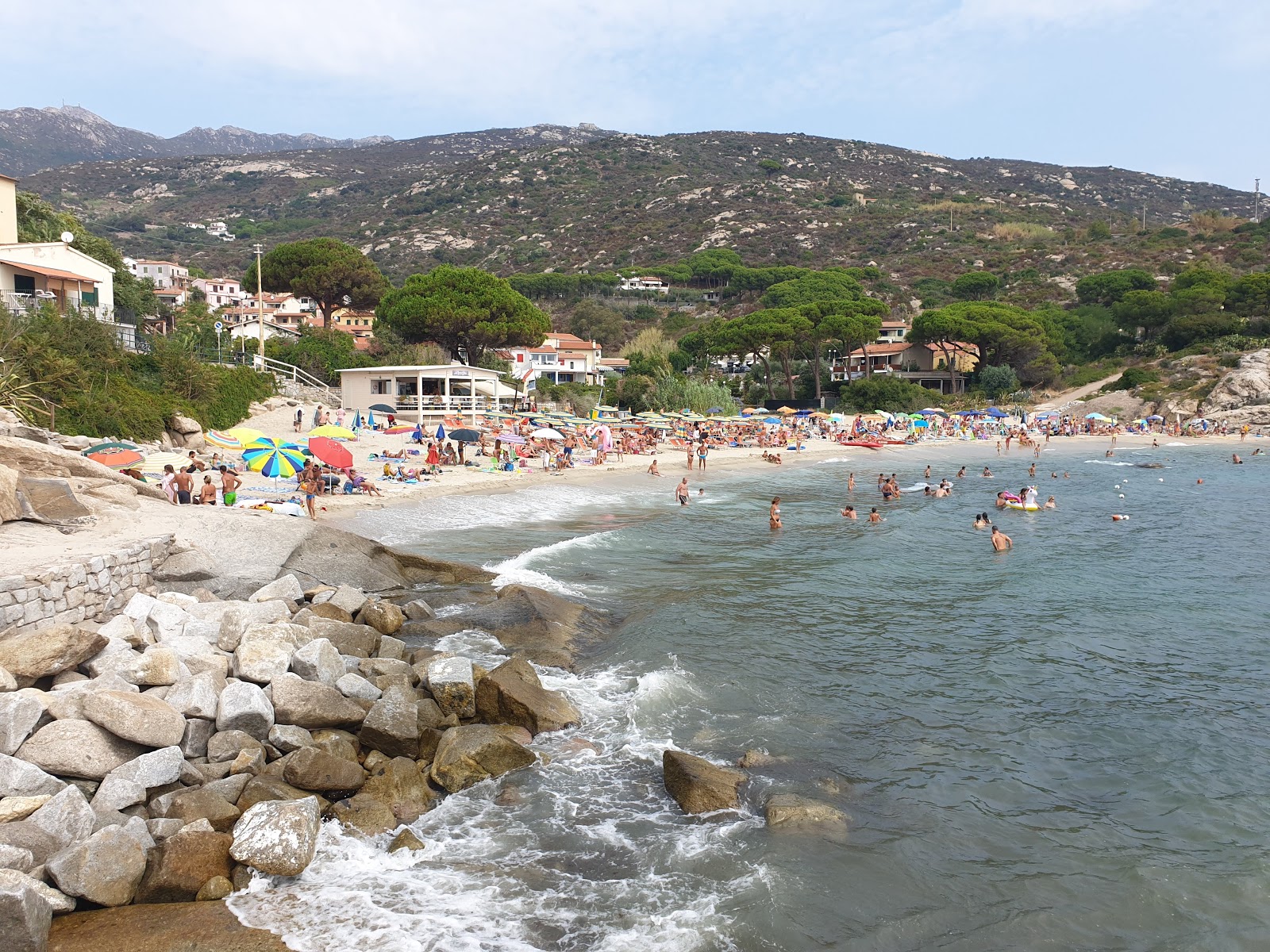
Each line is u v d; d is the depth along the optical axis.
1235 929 8.20
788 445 65.69
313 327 74.56
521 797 10.37
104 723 9.29
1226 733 12.88
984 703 13.91
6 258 39.84
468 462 41.81
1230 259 128.62
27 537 14.40
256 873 8.34
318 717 11.03
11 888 6.96
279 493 28.36
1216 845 9.73
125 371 36.69
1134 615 19.33
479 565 21.59
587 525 29.23
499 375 76.50
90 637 10.83
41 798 8.27
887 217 195.62
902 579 22.56
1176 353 95.06
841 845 9.52
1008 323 97.88
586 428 54.50
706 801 10.18
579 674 14.61
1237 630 18.23
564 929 7.93
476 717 12.45
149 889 7.83
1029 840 9.75
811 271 148.62
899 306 133.88
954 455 64.25
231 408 45.34
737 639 16.78
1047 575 23.28
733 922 8.08
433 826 9.66
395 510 28.58
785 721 12.91
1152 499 40.66
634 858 9.13
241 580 16.16
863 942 7.86
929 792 10.84
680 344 112.00
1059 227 190.75
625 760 11.43
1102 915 8.37
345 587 16.66
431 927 7.84
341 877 8.52
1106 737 12.66
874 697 14.03
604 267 178.50
